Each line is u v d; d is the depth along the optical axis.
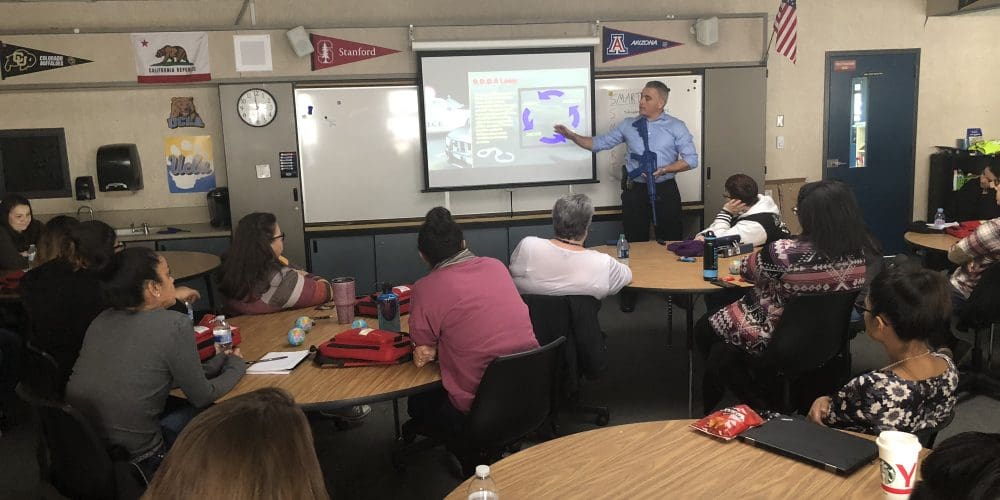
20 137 5.71
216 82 5.77
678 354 4.50
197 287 5.79
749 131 6.36
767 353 2.70
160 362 2.00
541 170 6.14
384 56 5.90
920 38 6.85
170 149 5.90
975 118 7.09
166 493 0.87
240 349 2.55
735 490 1.46
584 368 2.96
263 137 5.84
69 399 2.01
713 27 6.11
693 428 1.76
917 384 1.80
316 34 5.79
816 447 1.59
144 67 5.70
